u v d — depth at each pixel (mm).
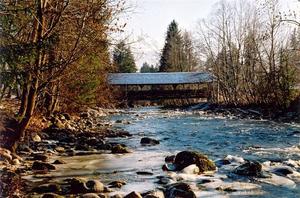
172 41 94125
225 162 14891
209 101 58812
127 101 62188
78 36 14695
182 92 64062
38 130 20562
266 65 45000
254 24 48875
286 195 10758
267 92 42500
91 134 23125
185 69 90062
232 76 52094
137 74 64375
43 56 14117
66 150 17516
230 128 28641
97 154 16938
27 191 10578
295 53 40750
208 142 21328
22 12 13562
